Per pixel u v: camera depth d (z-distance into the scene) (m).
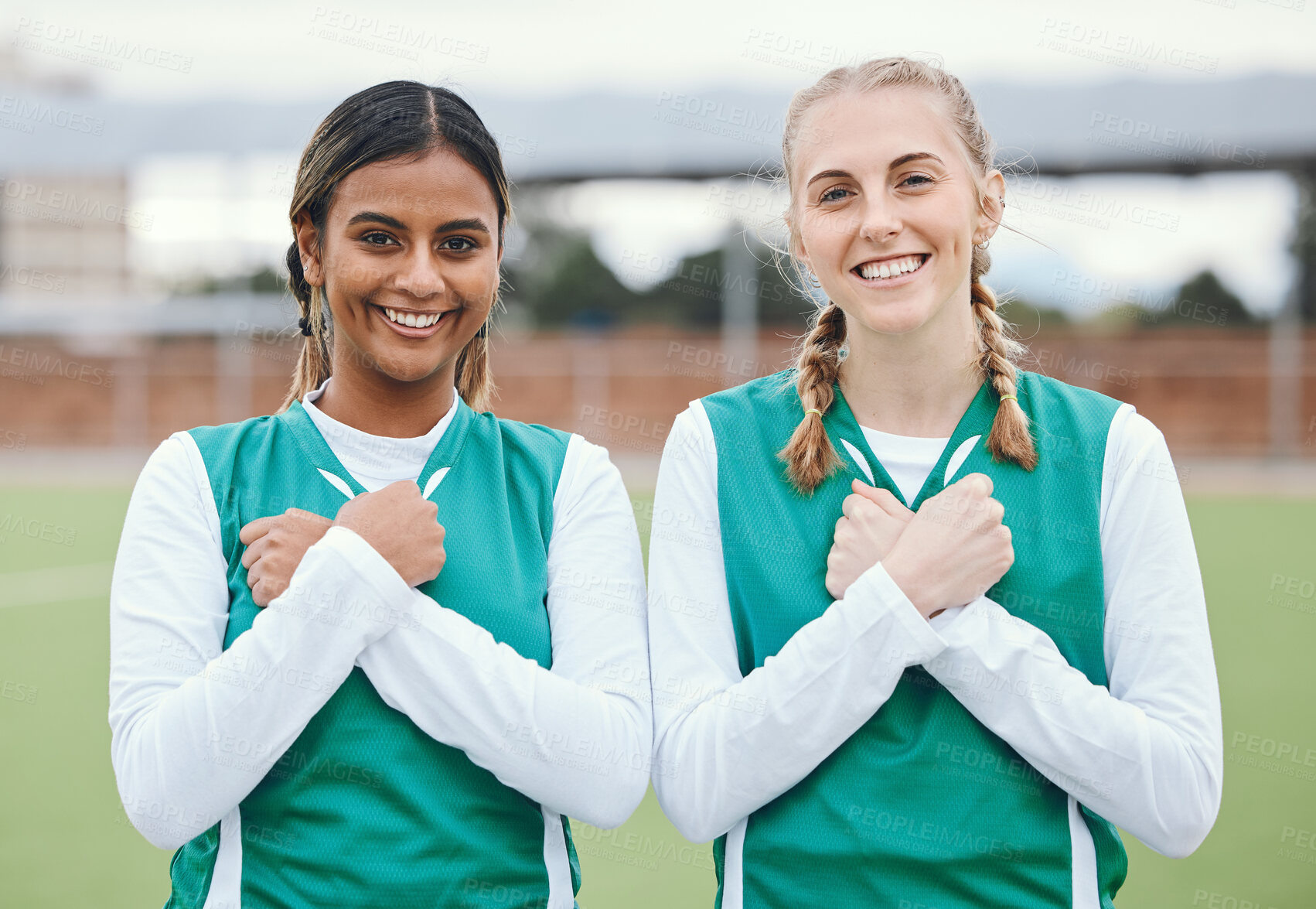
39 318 17.11
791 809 1.43
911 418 1.55
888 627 1.36
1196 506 10.98
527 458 1.60
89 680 5.35
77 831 3.36
